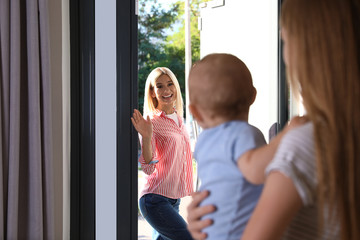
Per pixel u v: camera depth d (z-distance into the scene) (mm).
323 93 614
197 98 929
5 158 1696
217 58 943
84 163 2053
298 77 649
